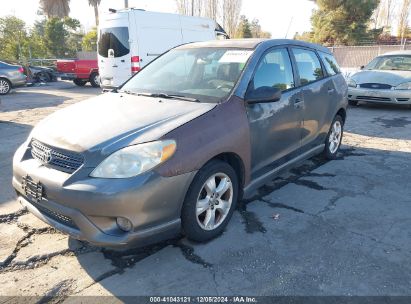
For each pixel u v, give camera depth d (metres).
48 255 3.04
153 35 10.95
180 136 2.84
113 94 3.98
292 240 3.26
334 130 5.47
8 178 4.71
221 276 2.78
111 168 2.62
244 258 3.00
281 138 3.99
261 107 3.61
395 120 8.39
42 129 3.21
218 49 4.07
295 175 4.88
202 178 2.97
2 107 10.65
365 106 10.32
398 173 4.96
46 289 2.64
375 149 6.10
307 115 4.46
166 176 2.70
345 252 3.08
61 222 2.80
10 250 3.10
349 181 4.66
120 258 3.00
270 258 3.00
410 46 17.94
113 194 2.54
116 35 10.91
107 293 2.60
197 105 3.31
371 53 18.52
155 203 2.69
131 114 3.19
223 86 3.54
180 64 4.15
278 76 4.04
